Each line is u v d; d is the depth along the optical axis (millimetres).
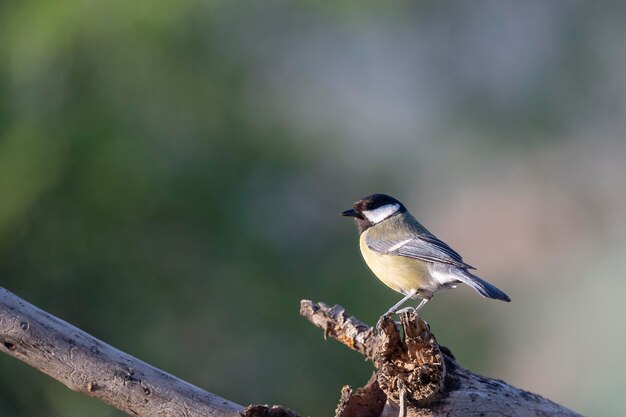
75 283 12031
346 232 13375
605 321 22250
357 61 19688
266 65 14695
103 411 12008
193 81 12945
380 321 6559
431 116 22969
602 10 24719
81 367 6660
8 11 12531
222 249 12453
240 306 12422
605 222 24547
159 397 6688
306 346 12500
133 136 12320
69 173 12062
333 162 14492
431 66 23578
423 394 6551
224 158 12852
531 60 24500
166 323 12234
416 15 23047
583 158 24828
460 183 24219
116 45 12594
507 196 24656
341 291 12898
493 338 16047
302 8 16484
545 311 23000
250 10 14492
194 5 13180
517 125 24500
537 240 24375
